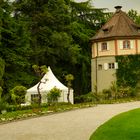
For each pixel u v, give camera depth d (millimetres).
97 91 62438
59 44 60344
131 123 21594
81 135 18953
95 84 62969
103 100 49688
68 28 63062
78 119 26250
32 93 44750
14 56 50500
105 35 61656
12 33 49938
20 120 27094
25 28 54750
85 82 66500
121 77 59781
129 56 59875
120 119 23547
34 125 23641
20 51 51719
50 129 21500
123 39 60344
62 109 34562
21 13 61812
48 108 35406
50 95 42688
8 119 26828
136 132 18703
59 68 64438
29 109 36312
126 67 59781
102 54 61875
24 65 52125
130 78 59594
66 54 62031
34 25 61062
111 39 60688
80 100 56719
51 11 61500
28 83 53344
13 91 40125
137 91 58500
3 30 49094
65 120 25922
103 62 61688
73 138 18109
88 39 66250
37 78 57062
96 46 62938
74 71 67688
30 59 60250
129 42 60500
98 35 63062
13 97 39438
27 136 19094
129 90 55781
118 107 36688
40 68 41750
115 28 61656
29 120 26844
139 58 59906
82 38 65688
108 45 61188
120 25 62031
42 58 60781
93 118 26562
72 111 33531
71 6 67625
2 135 19641
